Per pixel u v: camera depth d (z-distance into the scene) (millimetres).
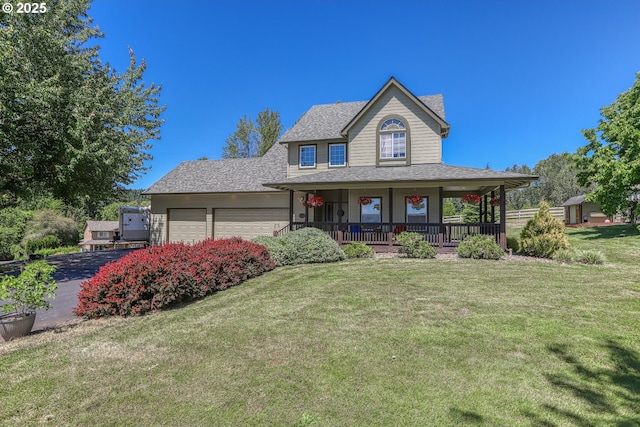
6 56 8414
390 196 13234
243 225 17969
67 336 4703
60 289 8227
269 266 9773
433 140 14961
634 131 16234
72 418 2725
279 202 17547
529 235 12125
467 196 14133
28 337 4688
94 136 10680
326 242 11344
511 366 3619
